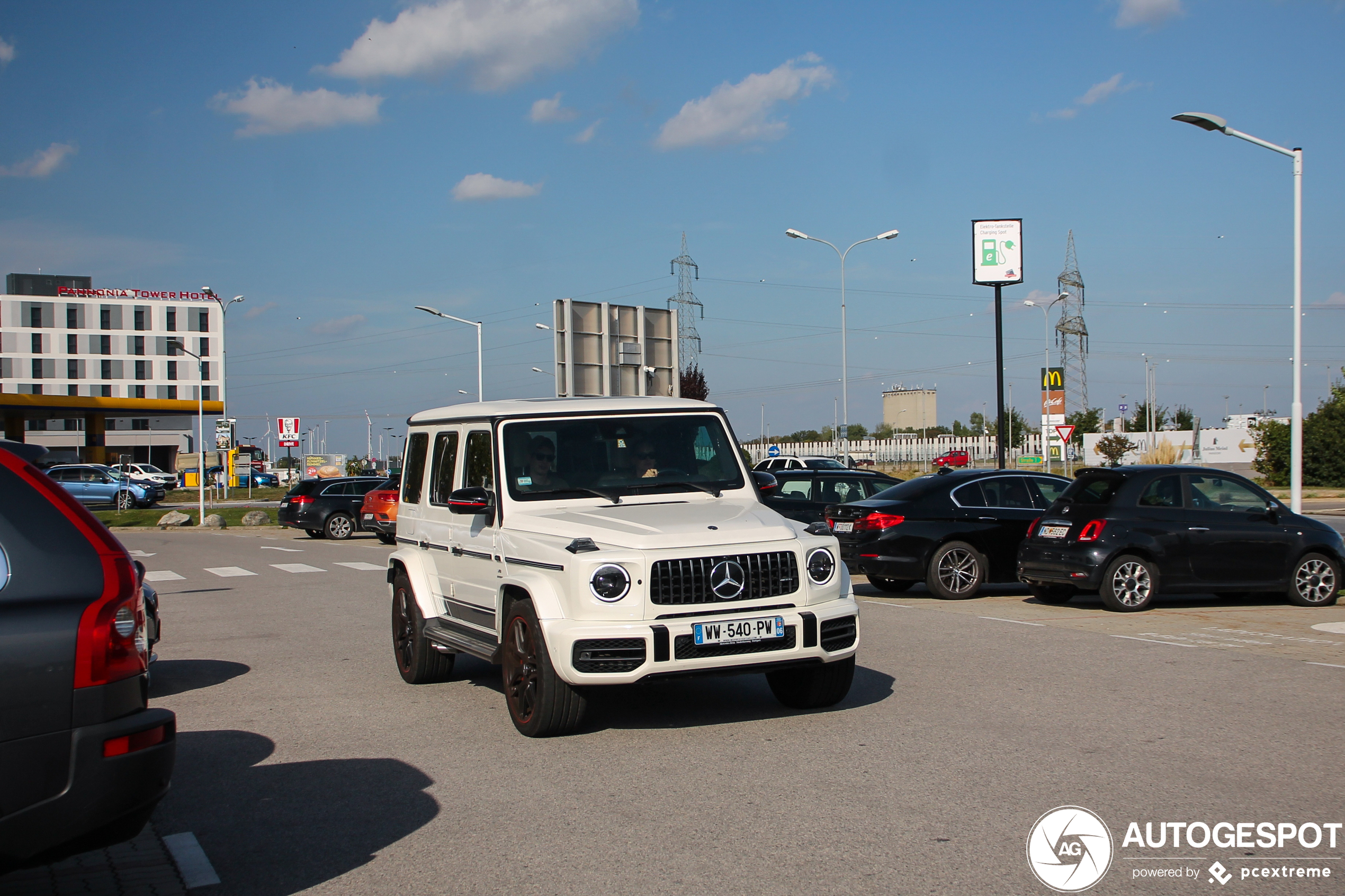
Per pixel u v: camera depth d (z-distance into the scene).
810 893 3.97
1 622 3.45
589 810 5.03
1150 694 7.31
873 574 13.22
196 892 4.16
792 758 5.83
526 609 6.44
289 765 6.00
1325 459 50.28
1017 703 7.06
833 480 15.57
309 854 4.55
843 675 6.77
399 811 5.11
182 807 5.25
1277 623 10.80
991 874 4.14
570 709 6.27
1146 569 11.66
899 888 4.01
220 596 15.41
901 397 127.88
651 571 6.03
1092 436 68.25
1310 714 6.70
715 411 7.82
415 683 8.43
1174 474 11.98
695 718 6.89
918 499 13.20
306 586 16.64
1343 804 4.95
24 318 105.38
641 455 7.41
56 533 3.69
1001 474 13.57
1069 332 73.50
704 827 4.73
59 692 3.49
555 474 7.18
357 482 30.34
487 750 6.21
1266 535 11.91
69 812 3.48
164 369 110.38
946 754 5.85
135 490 49.16
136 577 3.86
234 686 8.44
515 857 4.44
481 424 7.58
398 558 8.63
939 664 8.52
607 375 22.97
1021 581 12.46
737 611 6.17
